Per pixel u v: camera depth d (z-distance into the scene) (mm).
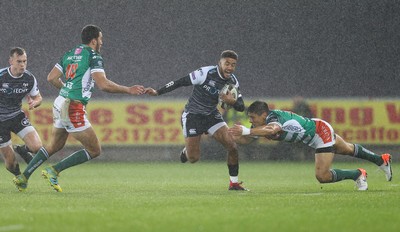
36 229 24875
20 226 25641
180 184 49094
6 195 37406
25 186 40156
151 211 29484
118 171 66312
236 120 80812
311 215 28453
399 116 84062
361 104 84250
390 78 99250
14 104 43125
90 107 82938
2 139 43375
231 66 41000
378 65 99250
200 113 42312
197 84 41688
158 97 95562
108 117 83062
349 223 26375
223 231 24406
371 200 34219
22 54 42094
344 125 84188
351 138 84125
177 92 95625
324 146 40312
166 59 97750
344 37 99188
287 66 98500
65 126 38688
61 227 25266
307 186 46375
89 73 38312
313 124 39812
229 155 42250
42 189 42750
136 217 27641
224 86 41188
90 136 38906
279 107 84250
